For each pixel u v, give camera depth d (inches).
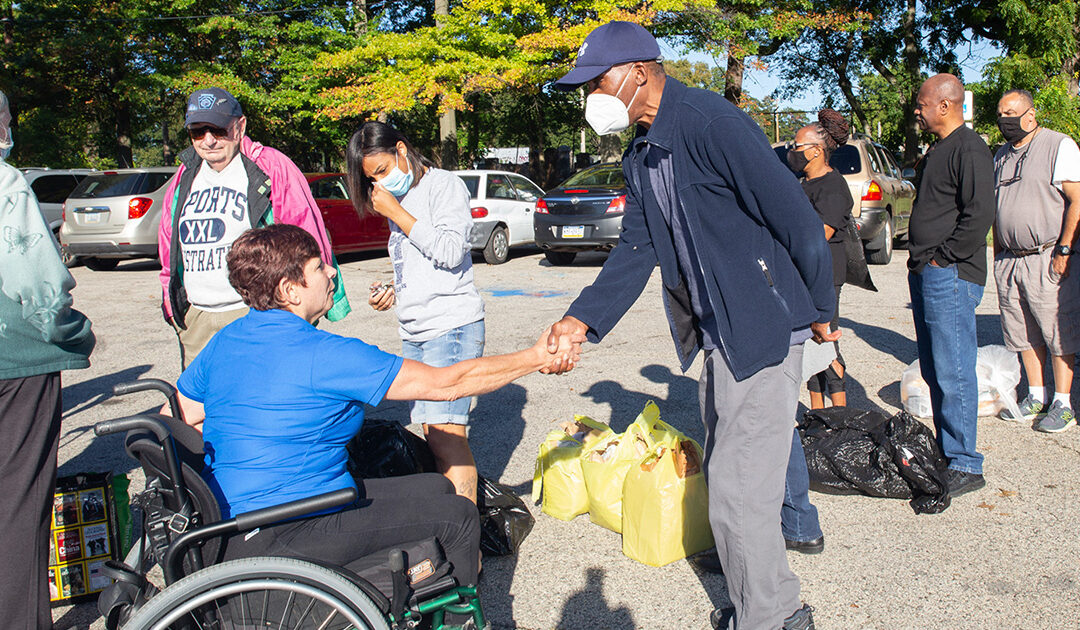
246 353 91.2
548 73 755.4
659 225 105.7
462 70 750.5
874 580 127.0
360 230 555.2
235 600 82.1
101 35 1002.1
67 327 101.3
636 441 146.9
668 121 99.3
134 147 1872.5
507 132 1266.0
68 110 1167.6
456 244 123.6
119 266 578.2
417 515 93.9
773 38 968.9
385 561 89.9
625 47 99.3
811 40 1130.0
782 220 94.8
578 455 152.6
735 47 813.9
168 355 295.1
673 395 228.1
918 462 152.9
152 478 89.0
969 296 151.9
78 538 127.7
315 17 1067.3
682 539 133.7
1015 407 195.9
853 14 878.4
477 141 1296.8
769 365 101.0
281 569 80.0
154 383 98.6
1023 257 188.5
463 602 94.3
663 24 796.0
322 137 1144.2
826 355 162.4
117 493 132.2
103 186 513.7
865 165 452.4
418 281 128.7
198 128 127.7
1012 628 113.4
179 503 82.4
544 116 1197.1
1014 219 186.4
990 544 137.3
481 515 138.3
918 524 145.6
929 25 1043.3
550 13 775.1
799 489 132.7
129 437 85.9
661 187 103.6
